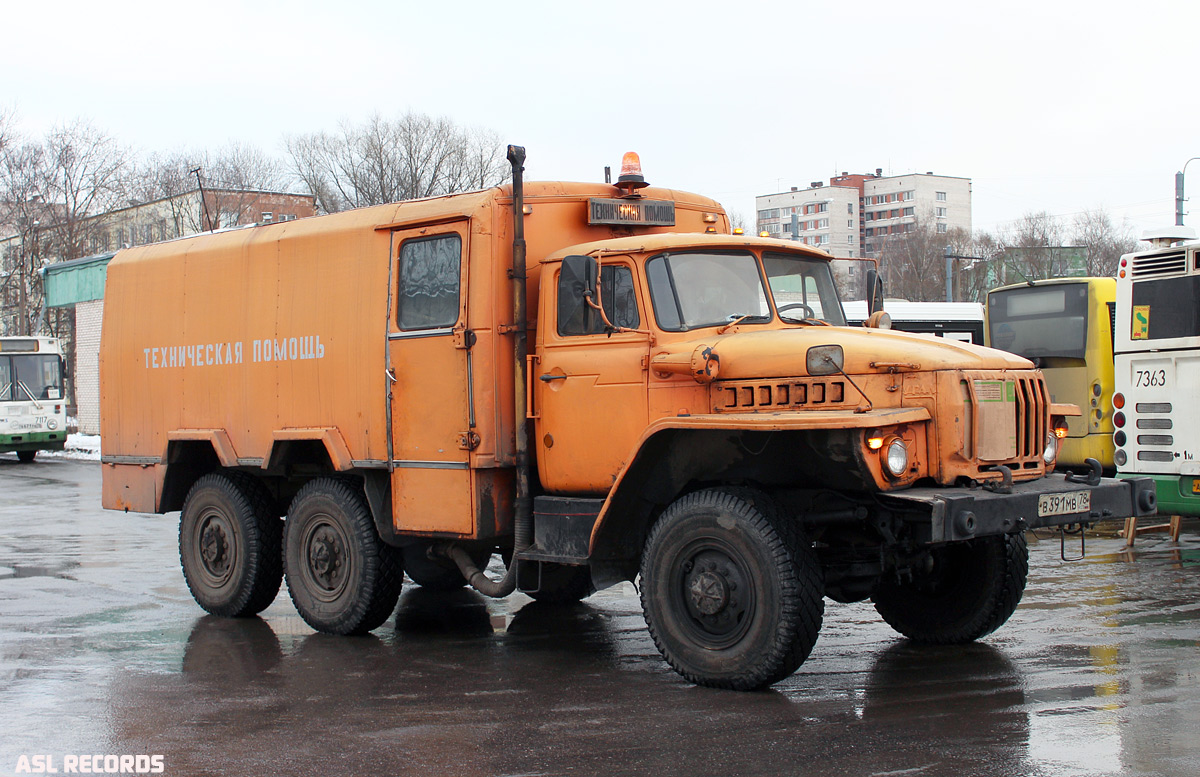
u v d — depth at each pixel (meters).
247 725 5.46
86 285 36.31
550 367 6.94
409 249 7.48
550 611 8.70
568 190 7.45
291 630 8.05
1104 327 13.70
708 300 6.70
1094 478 6.28
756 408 6.12
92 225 48.53
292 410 8.11
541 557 6.87
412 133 50.78
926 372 5.83
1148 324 11.05
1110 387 13.68
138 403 9.34
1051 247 65.38
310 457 8.45
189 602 9.19
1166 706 5.51
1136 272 11.18
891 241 78.31
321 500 7.89
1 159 46.06
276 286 8.26
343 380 7.76
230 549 8.51
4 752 5.04
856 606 8.57
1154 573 9.86
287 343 8.14
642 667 6.67
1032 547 11.62
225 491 8.55
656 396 6.44
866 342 6.06
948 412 5.78
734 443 6.17
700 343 6.39
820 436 5.75
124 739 5.24
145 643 7.55
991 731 5.12
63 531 14.02
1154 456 11.02
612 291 6.73
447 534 7.19
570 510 6.75
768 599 5.74
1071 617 7.91
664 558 6.19
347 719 5.56
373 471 7.65
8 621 8.32
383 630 8.01
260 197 52.28
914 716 5.41
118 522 15.03
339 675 6.55
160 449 9.14
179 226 49.62
